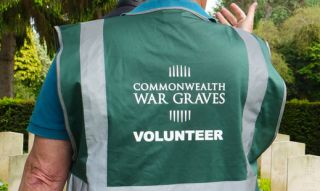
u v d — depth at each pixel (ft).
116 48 3.83
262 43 4.25
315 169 17.16
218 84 3.91
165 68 3.84
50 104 3.77
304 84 81.61
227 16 5.49
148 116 3.74
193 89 3.86
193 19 4.07
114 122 3.68
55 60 3.79
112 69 3.76
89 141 3.68
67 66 3.70
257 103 4.01
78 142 3.78
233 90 3.92
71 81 3.66
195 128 3.84
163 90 3.81
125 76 3.76
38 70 71.67
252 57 4.05
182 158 3.81
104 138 3.69
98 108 3.65
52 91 3.76
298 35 76.07
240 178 3.93
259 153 4.11
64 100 3.66
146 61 3.82
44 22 39.04
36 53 73.26
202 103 3.85
